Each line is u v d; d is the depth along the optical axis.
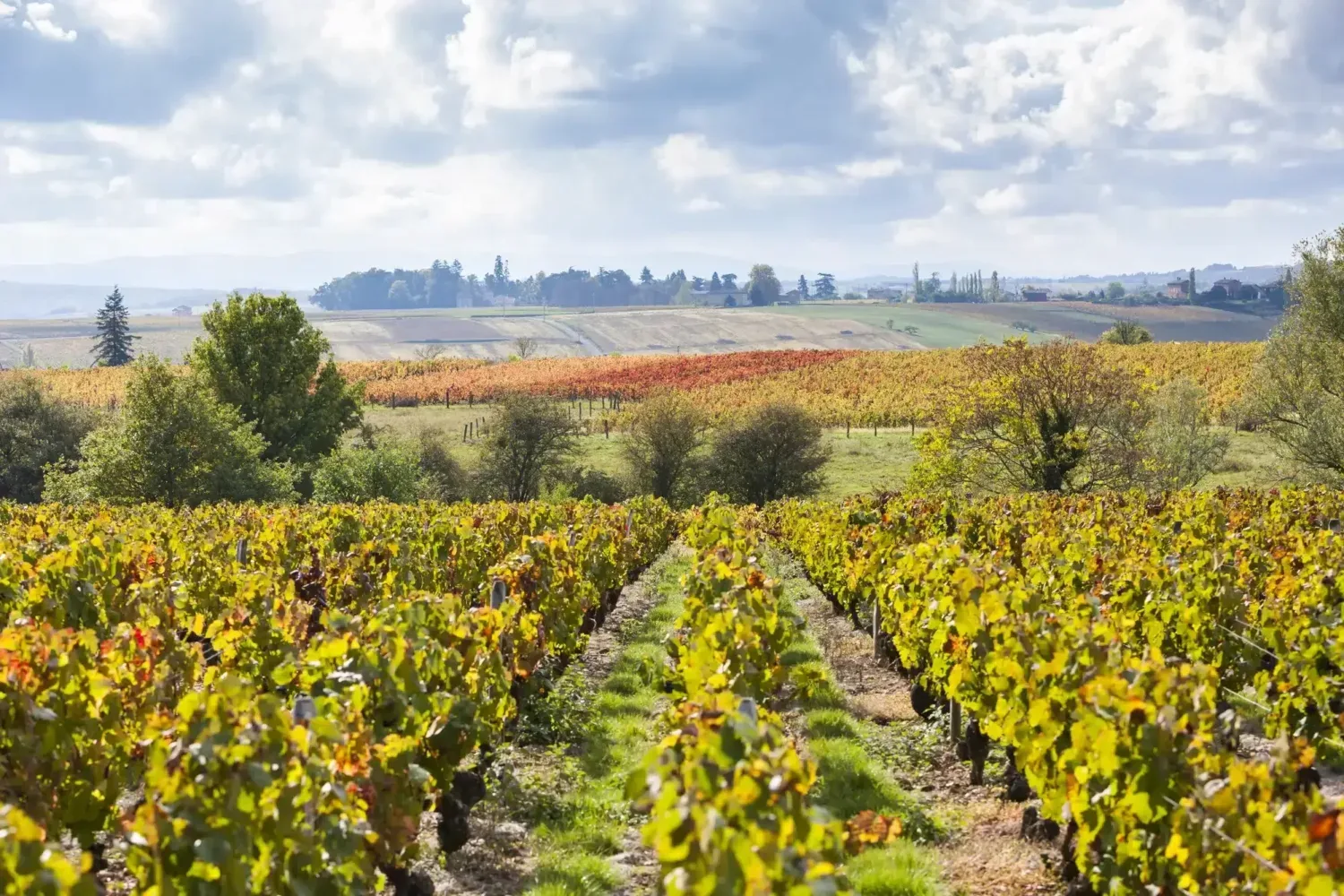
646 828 3.70
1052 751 6.66
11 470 50.44
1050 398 34.03
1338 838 4.29
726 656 8.08
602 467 55.12
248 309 52.78
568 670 12.69
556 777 9.23
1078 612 9.37
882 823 5.42
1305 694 8.80
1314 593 10.35
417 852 6.39
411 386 82.25
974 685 8.47
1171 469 37.25
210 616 11.05
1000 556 14.54
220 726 4.70
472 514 21.30
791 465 50.09
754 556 15.91
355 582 12.70
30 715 5.77
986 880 6.99
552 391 78.62
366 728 6.04
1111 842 5.70
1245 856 4.68
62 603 9.57
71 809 6.23
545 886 6.81
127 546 13.70
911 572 10.98
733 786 4.05
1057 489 34.03
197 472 41.62
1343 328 33.78
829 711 10.75
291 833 4.70
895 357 84.31
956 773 9.44
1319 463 33.16
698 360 88.94
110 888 6.40
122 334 138.12
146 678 7.23
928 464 35.50
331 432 54.12
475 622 8.74
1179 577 10.66
